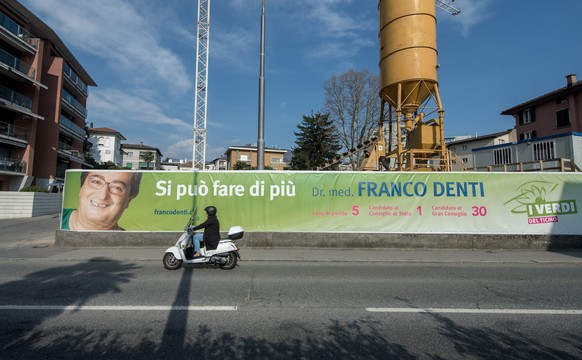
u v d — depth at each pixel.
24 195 22.25
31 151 29.95
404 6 18.80
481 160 26.83
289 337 4.03
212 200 10.57
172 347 3.72
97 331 4.14
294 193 10.62
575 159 20.08
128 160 87.56
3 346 3.71
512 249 10.28
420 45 18.50
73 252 9.55
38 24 32.22
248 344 3.82
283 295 5.71
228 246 7.67
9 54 27.70
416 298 5.59
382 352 3.65
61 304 5.14
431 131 18.75
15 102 28.19
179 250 7.63
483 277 7.09
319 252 9.78
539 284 6.54
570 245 10.34
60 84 34.97
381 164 21.70
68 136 40.50
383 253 9.69
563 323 4.53
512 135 45.50
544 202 10.53
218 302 5.30
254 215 10.55
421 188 10.59
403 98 19.50
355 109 39.00
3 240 11.62
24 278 6.75
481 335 4.12
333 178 10.65
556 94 31.97
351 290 6.04
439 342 3.92
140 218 10.45
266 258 8.93
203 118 46.53
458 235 10.30
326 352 3.64
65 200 10.45
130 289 6.00
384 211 10.55
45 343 3.79
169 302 5.28
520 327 4.39
